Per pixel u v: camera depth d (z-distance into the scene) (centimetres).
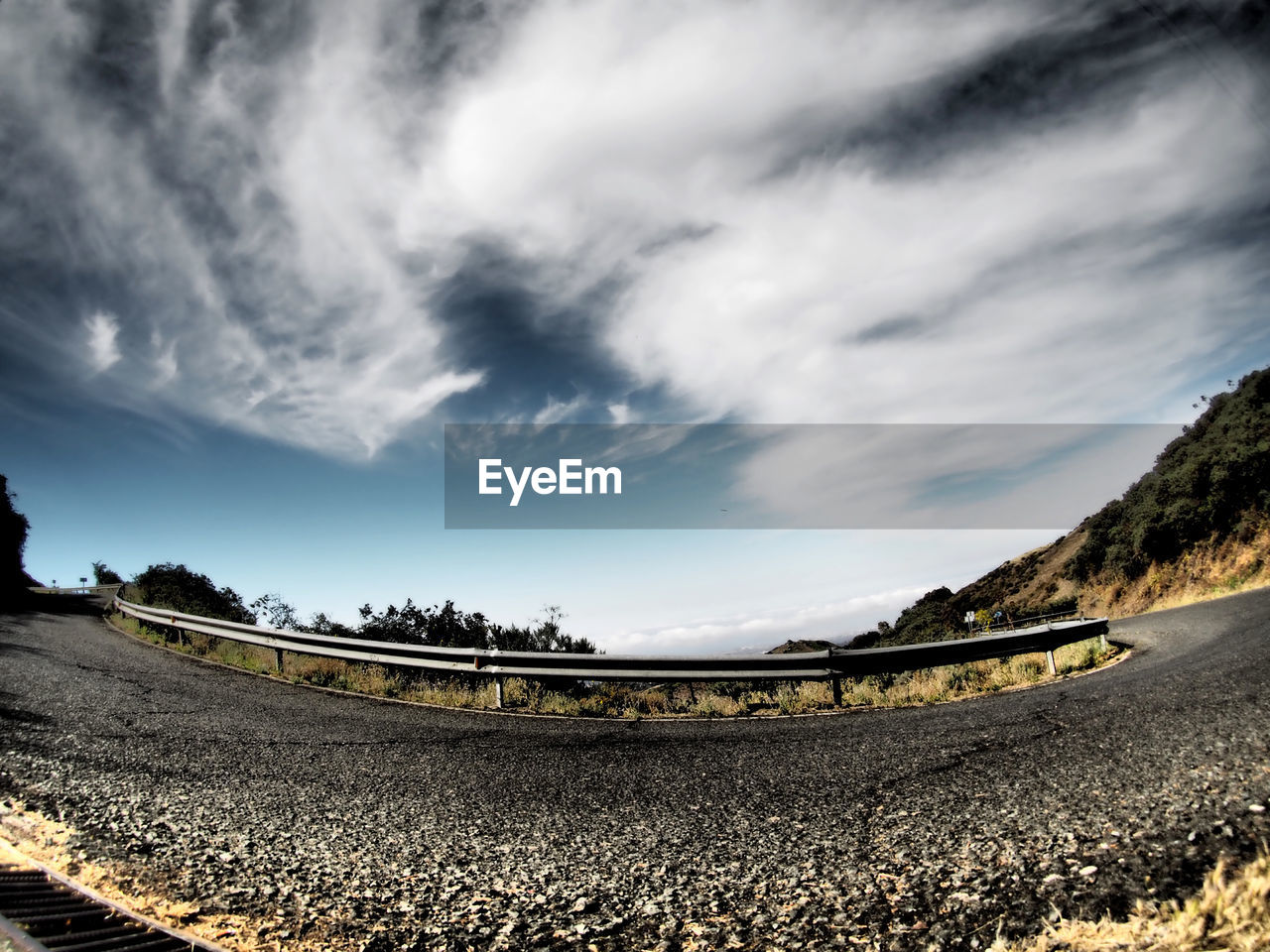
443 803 508
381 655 1106
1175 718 562
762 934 292
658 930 305
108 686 942
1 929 277
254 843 422
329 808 493
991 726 660
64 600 2947
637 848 408
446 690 1065
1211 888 246
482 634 1466
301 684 1096
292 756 641
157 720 753
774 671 976
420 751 681
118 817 454
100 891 349
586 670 989
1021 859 328
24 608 2297
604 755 666
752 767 589
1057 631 1088
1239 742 457
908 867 341
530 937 305
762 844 399
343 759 639
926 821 405
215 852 405
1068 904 275
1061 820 369
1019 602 3744
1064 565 3609
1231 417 2427
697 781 551
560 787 549
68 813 456
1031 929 261
